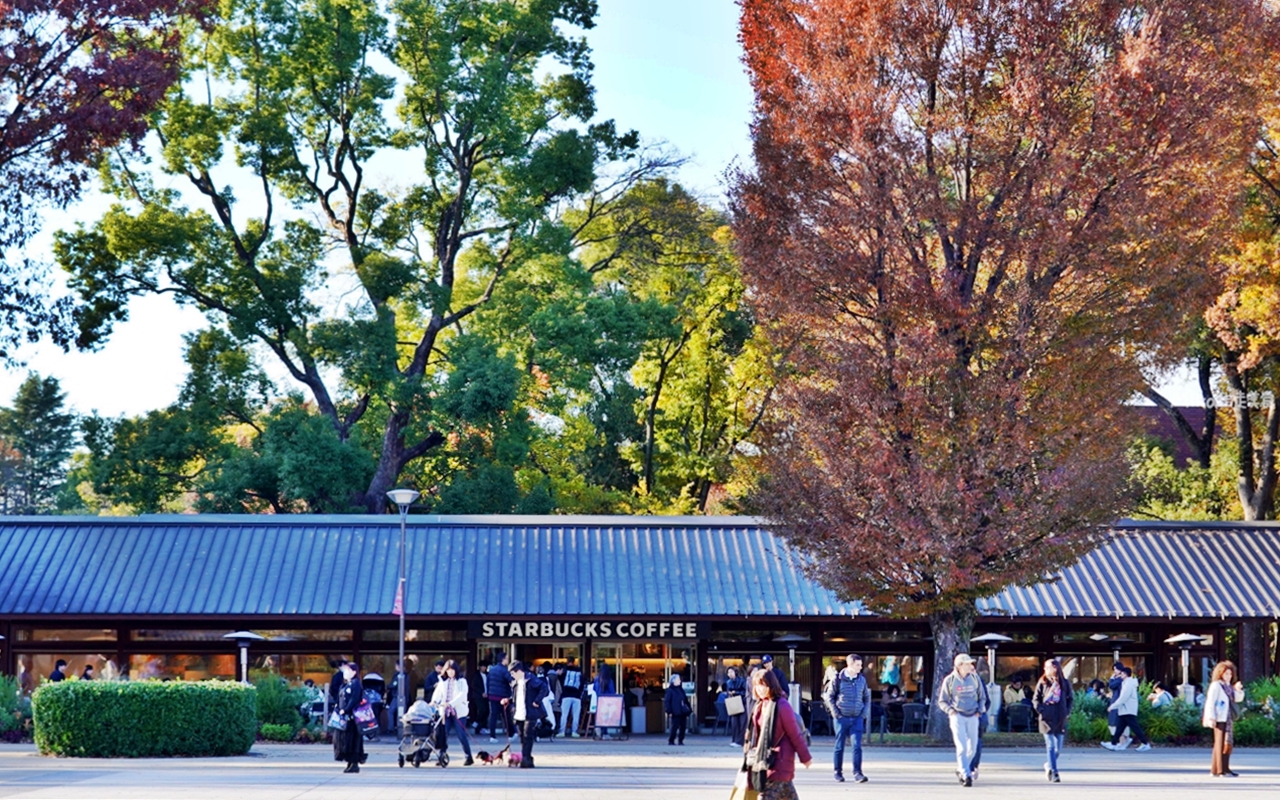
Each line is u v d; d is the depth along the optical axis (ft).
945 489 102.42
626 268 201.77
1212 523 136.36
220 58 175.94
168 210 171.01
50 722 91.09
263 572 127.03
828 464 107.34
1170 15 101.60
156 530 132.05
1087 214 102.94
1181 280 103.76
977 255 106.42
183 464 173.99
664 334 177.68
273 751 100.07
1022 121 102.99
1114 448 106.83
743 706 109.81
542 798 66.59
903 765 91.45
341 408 183.21
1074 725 112.27
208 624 127.13
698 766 91.71
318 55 173.78
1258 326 134.21
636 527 135.33
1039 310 104.27
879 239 105.91
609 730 124.47
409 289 172.96
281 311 171.53
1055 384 103.71
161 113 172.86
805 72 110.11
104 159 163.94
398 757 91.86
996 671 131.85
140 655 127.24
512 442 167.84
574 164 177.06
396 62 179.73
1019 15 103.14
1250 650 157.07
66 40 111.75
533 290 183.32
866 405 104.78
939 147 108.47
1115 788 74.79
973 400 102.58
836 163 107.76
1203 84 100.78
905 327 104.78
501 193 179.63
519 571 128.26
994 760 96.53
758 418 158.61
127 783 71.36
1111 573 129.70
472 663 129.49
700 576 128.67
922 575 107.45
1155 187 102.73
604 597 125.29
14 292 118.93
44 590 122.93
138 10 110.73
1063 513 103.96
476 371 164.76
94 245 170.30
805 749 46.80
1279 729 114.32
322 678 129.08
